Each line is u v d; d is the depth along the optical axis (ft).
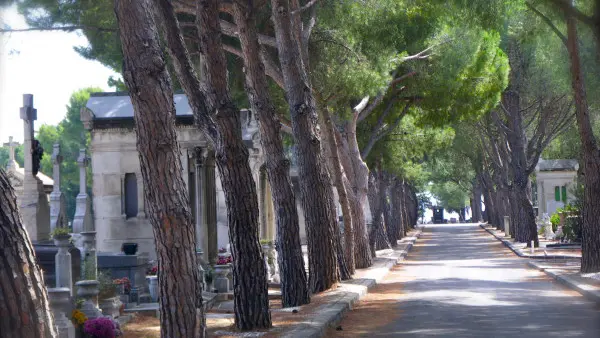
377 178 149.89
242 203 44.55
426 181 310.86
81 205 77.25
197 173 84.48
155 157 29.48
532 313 51.98
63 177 220.02
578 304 57.16
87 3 64.49
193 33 69.56
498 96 103.76
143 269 59.06
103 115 91.91
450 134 138.10
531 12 85.76
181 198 30.09
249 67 53.36
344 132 98.94
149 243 89.81
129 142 90.43
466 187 364.79
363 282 75.51
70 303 38.04
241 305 44.29
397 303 60.85
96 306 42.55
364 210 100.12
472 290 70.13
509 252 138.62
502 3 69.26
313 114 64.59
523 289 70.79
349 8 71.10
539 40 105.60
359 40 77.10
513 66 126.62
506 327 44.93
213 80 43.60
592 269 79.15
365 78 74.95
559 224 161.68
